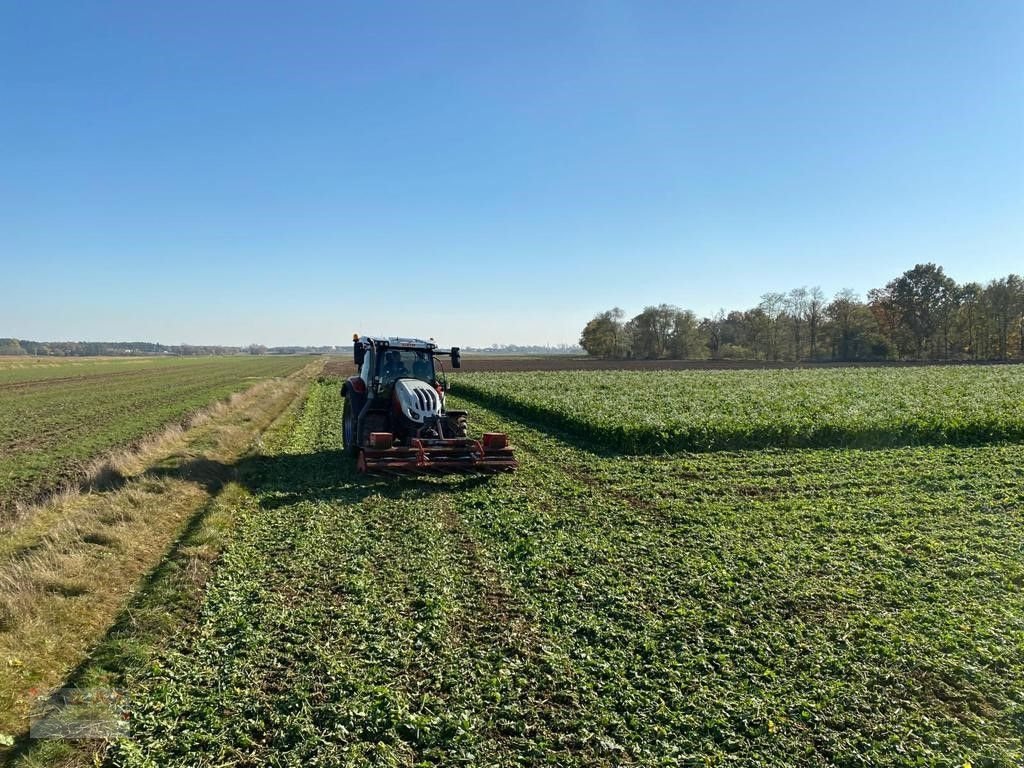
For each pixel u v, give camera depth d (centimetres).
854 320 8738
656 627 618
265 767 434
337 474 1309
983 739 454
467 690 514
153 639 605
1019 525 950
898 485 1205
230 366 8794
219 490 1207
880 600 685
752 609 657
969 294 8406
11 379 5706
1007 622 630
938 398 2444
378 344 1406
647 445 1592
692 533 914
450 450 1225
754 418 1809
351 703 495
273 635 609
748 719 475
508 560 808
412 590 715
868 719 479
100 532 871
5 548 826
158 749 450
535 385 3603
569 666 551
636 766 430
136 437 2005
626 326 11200
